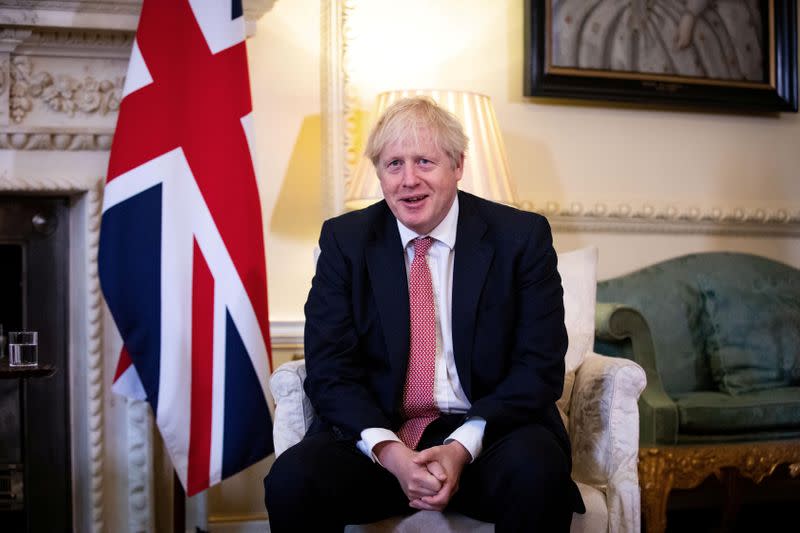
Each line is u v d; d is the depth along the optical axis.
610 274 3.34
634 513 1.93
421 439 1.82
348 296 1.90
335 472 1.70
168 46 2.44
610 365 2.00
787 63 3.48
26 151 2.66
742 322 3.11
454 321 1.82
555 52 3.22
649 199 3.38
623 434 1.95
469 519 1.74
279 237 2.95
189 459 2.41
